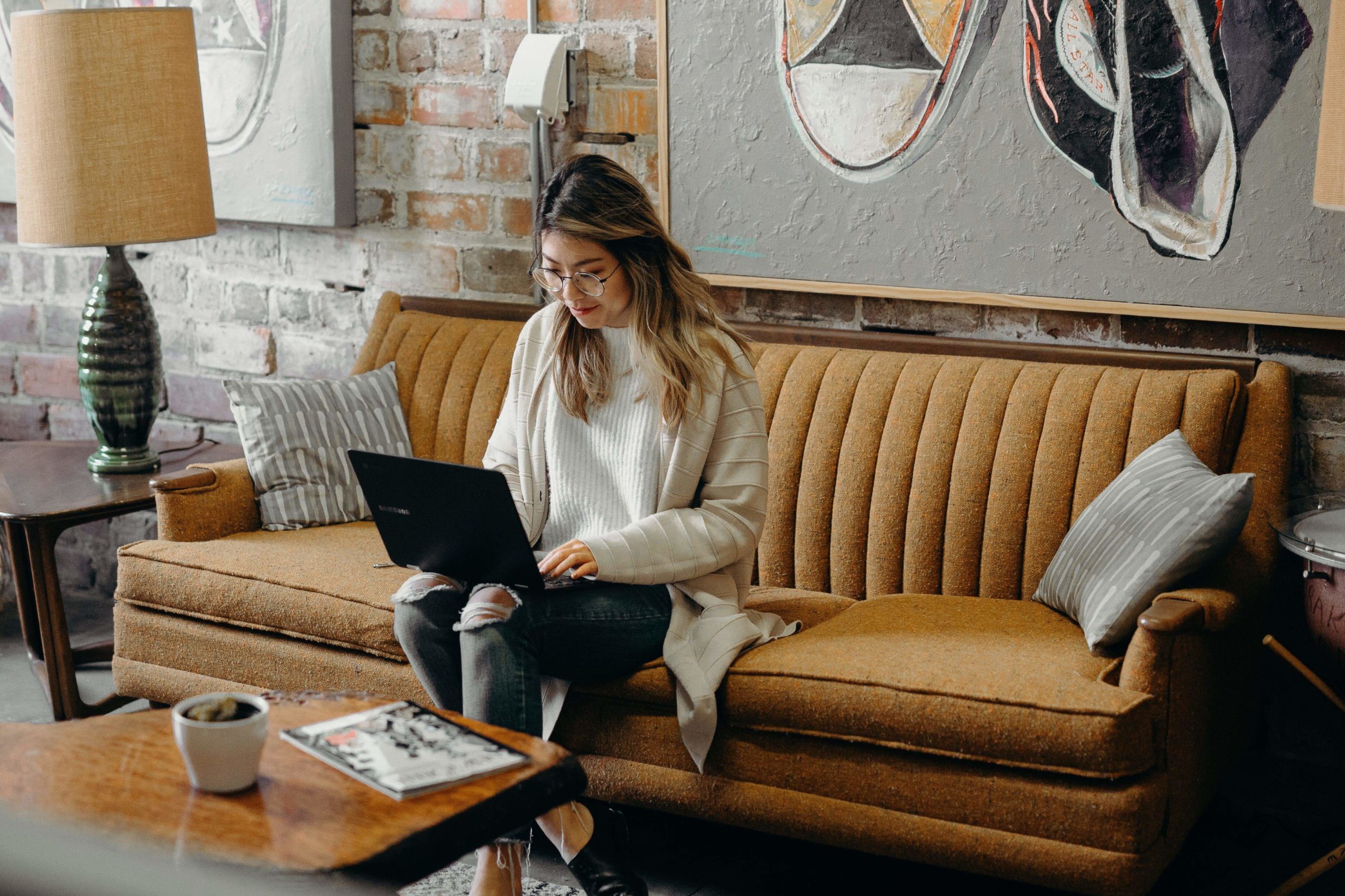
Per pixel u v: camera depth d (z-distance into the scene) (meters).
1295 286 2.19
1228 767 2.08
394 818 1.20
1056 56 2.30
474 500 1.77
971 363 2.33
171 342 3.32
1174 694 1.71
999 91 2.35
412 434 2.75
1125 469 2.06
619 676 1.93
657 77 2.68
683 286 1.97
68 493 2.62
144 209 2.62
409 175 2.97
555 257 1.91
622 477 2.00
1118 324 2.36
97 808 1.20
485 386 2.70
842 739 1.78
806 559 2.36
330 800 1.24
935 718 1.71
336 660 2.15
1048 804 1.66
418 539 1.88
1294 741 2.30
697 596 1.93
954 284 2.45
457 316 2.93
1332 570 1.72
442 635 1.89
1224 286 2.24
